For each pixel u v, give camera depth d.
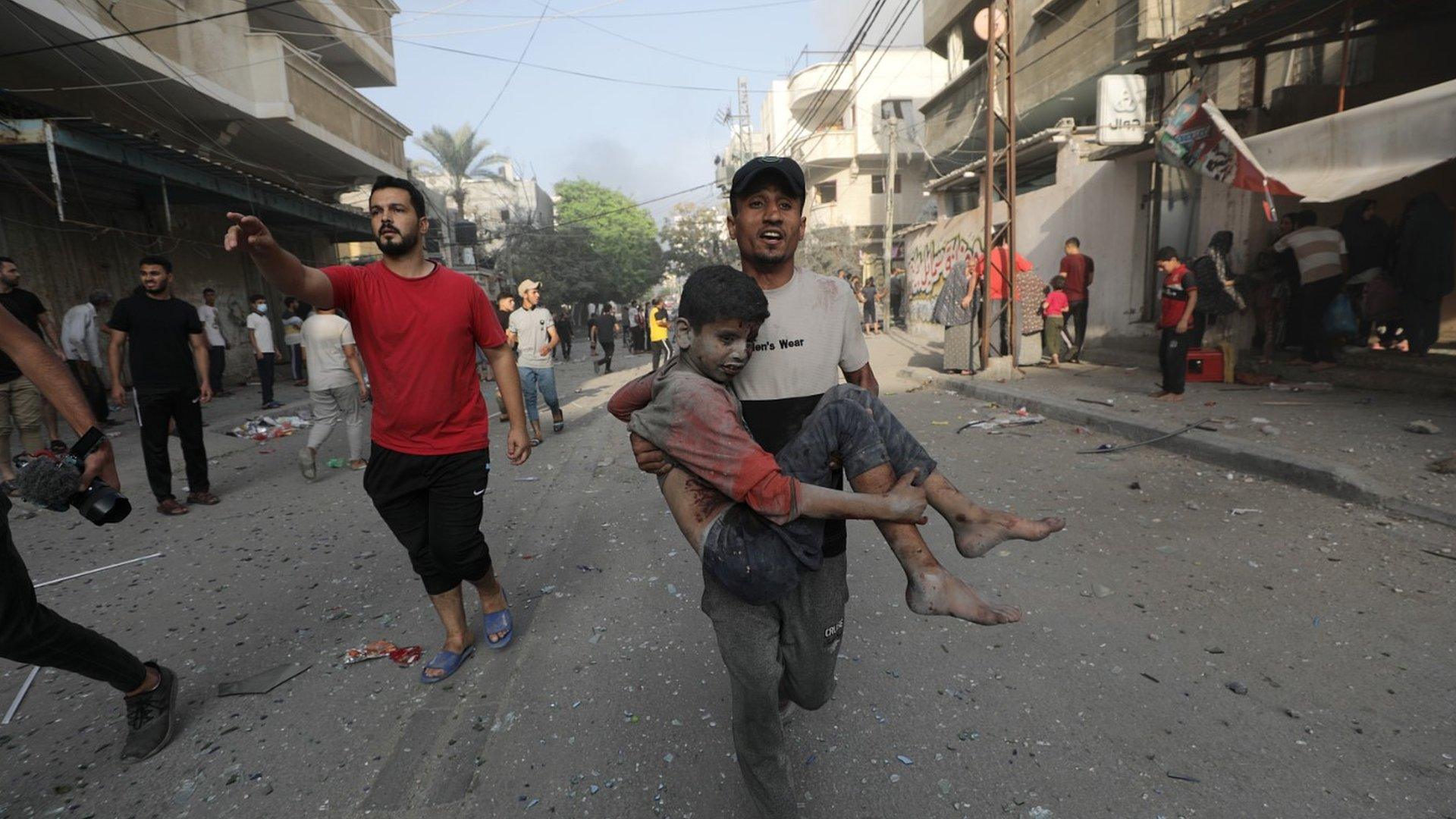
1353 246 8.55
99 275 12.30
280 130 15.43
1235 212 9.88
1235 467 5.14
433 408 2.87
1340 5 7.97
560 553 4.52
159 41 11.80
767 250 1.85
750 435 1.56
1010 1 9.88
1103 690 2.67
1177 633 3.03
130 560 4.74
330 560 4.59
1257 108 9.76
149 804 2.35
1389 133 6.71
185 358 5.78
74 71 11.51
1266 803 2.07
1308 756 2.25
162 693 2.67
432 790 2.35
